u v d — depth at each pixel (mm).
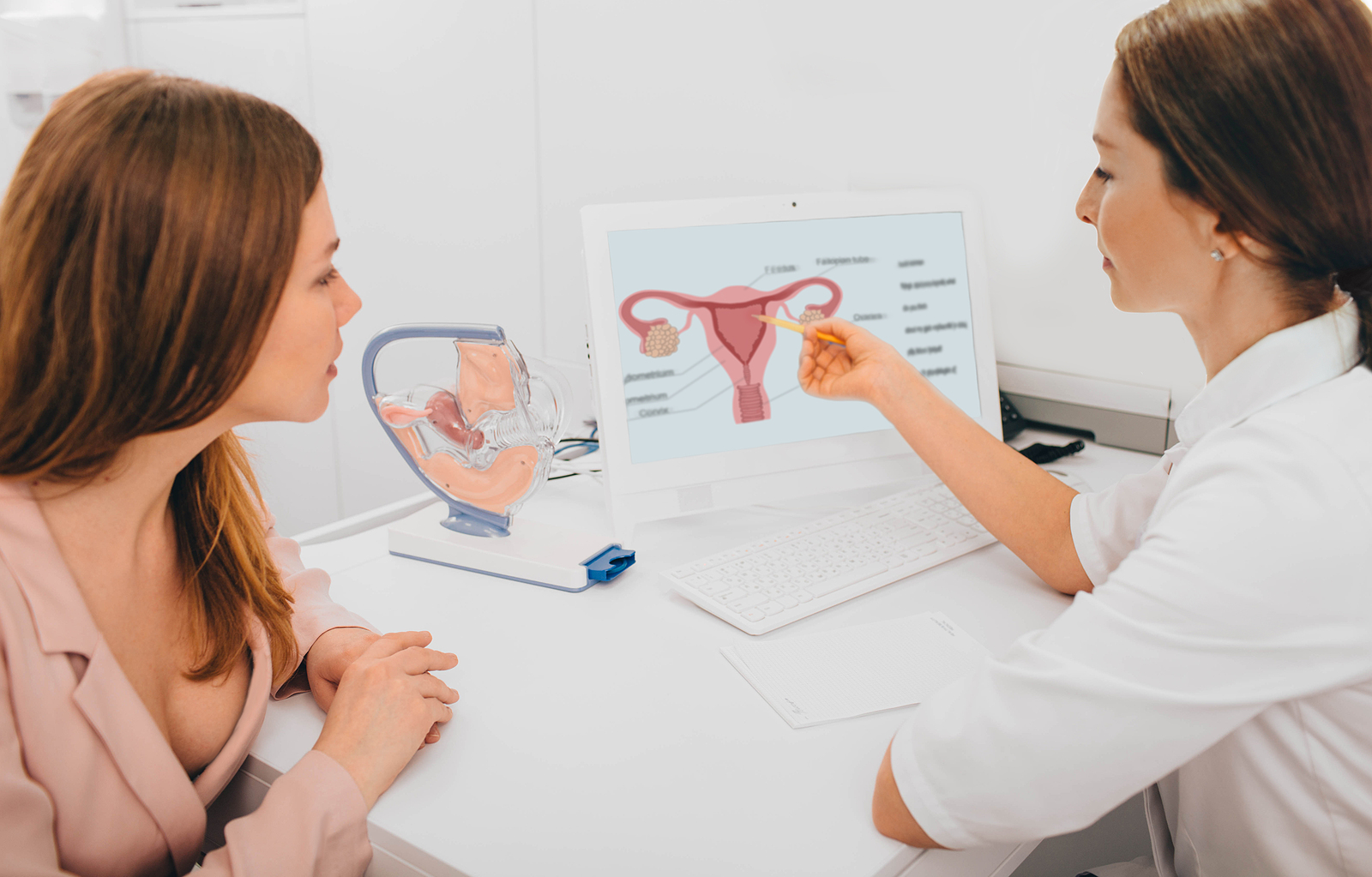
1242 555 466
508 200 1645
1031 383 1334
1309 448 476
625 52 1452
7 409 483
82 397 483
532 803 587
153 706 597
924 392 920
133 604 578
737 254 1043
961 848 540
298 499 2051
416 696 627
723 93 1395
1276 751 547
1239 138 512
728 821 571
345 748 590
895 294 1113
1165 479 778
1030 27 1196
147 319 479
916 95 1284
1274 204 513
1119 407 1255
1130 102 574
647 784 604
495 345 870
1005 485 876
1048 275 1283
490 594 868
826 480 1060
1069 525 841
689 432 1017
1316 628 460
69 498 533
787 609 821
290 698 717
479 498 926
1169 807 698
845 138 1338
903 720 675
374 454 1949
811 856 543
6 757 466
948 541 953
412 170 1742
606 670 740
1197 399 601
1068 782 499
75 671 506
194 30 1921
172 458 562
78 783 503
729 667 746
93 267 471
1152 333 1216
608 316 990
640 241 1006
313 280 560
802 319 1068
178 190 477
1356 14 499
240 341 509
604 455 988
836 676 726
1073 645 506
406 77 1695
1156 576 488
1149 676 482
